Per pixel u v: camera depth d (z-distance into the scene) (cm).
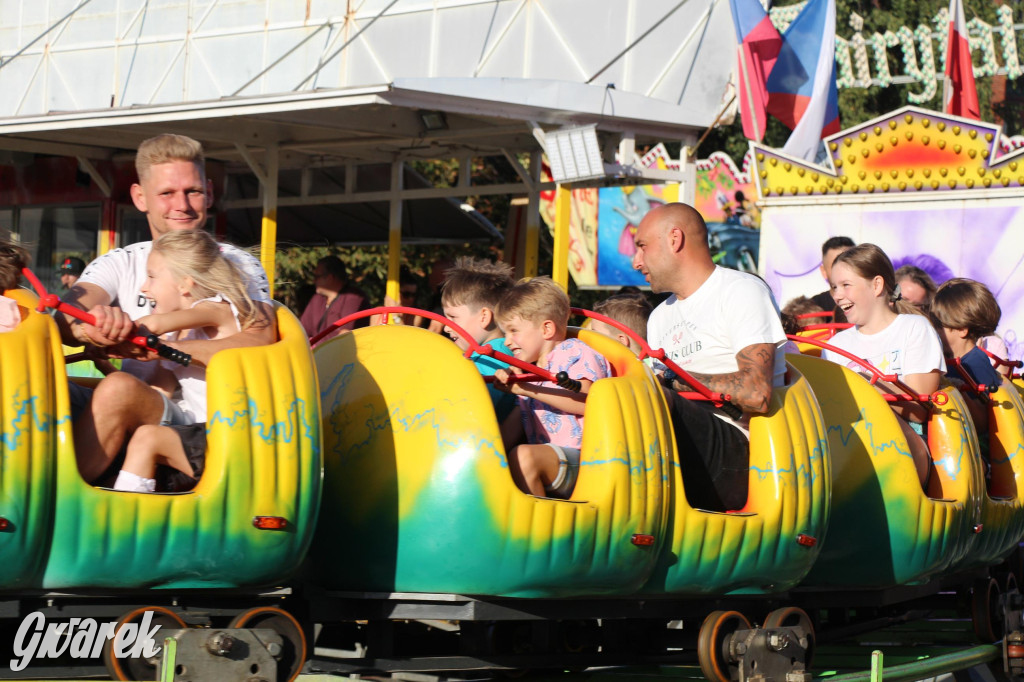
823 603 579
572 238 2095
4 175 1466
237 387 366
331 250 1773
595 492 429
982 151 1285
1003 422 706
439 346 427
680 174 1123
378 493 418
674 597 480
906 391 613
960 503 613
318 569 438
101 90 1616
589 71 1235
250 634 369
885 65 1972
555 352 471
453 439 411
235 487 360
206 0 1525
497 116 989
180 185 449
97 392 360
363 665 419
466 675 522
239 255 429
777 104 1392
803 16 1368
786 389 523
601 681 487
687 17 1193
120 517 343
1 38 1703
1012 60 2028
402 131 1090
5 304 341
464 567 408
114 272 434
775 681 501
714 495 499
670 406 488
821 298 1180
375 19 1392
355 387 434
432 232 1692
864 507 579
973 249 1294
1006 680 690
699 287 532
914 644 693
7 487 323
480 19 1308
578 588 429
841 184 1352
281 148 1168
